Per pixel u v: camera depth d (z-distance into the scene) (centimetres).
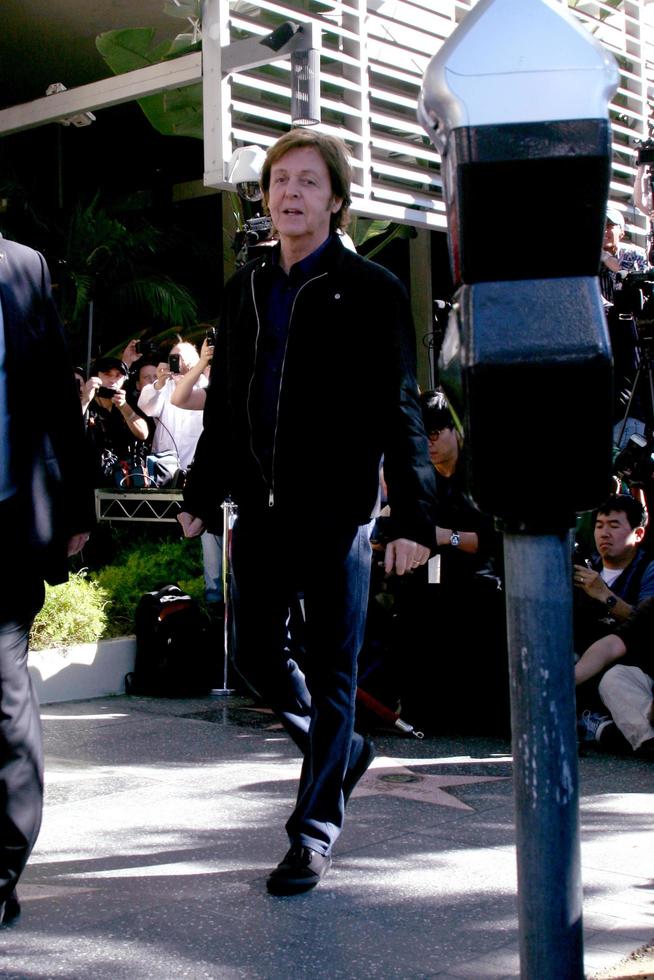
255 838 356
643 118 991
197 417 805
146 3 1127
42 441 290
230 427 331
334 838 312
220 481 341
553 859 149
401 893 305
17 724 280
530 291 150
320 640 310
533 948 150
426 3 839
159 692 600
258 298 320
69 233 1158
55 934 280
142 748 480
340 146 318
